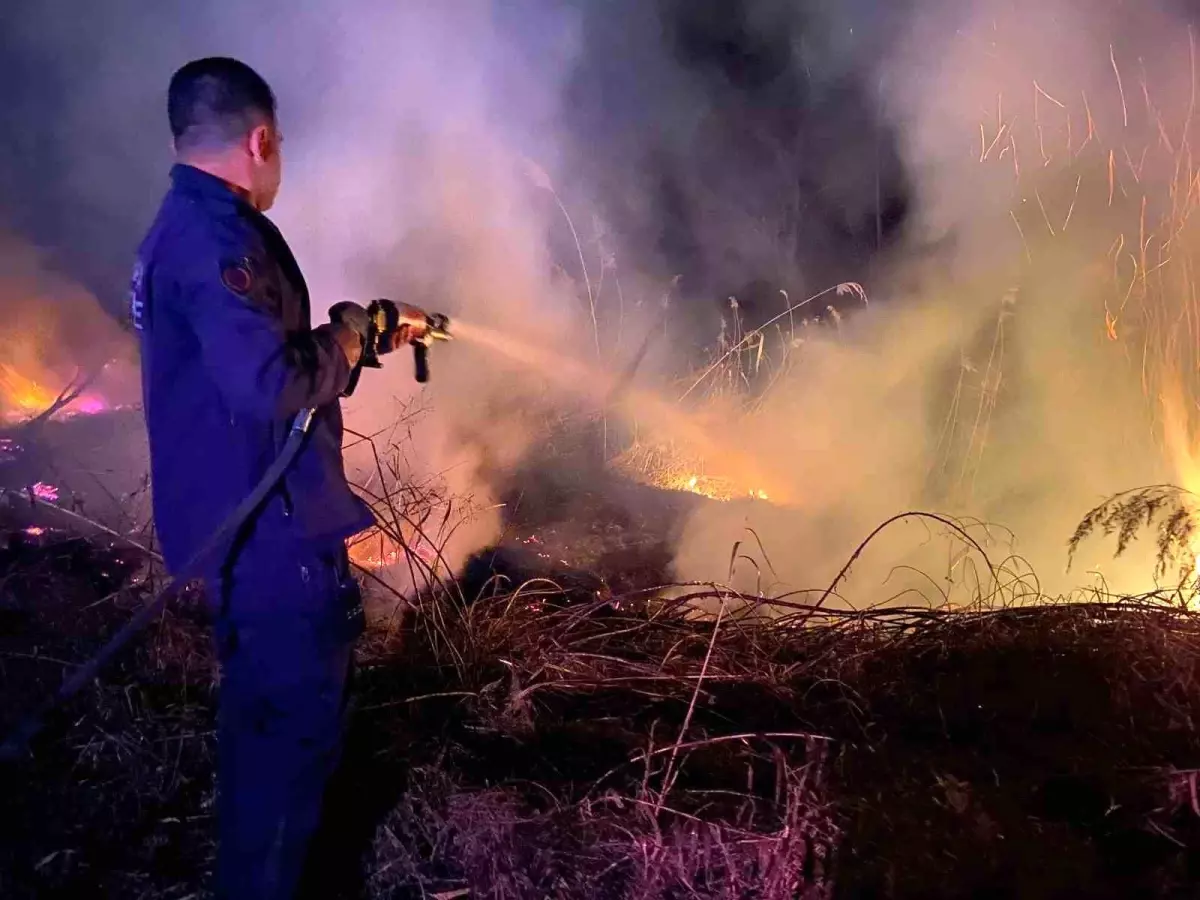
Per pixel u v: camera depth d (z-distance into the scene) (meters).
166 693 3.06
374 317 2.21
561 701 3.21
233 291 1.87
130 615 3.37
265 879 2.16
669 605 3.96
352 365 2.15
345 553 2.22
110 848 2.54
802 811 2.64
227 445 2.00
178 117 2.03
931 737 3.06
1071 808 2.76
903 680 3.33
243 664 2.11
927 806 2.73
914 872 2.53
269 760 2.14
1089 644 3.34
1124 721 3.06
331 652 2.15
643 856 2.52
